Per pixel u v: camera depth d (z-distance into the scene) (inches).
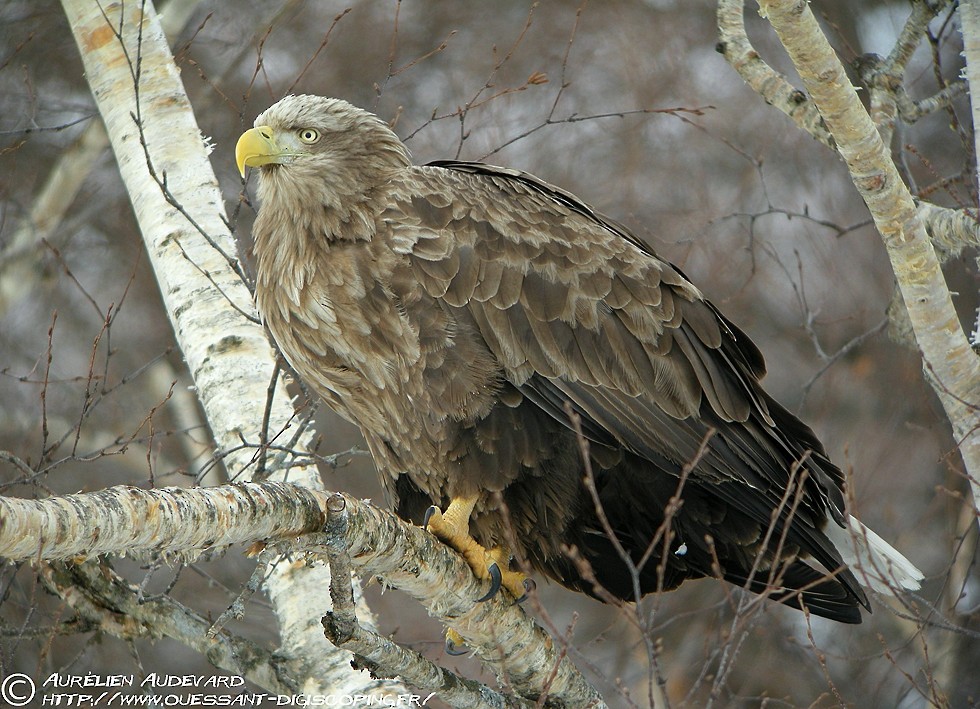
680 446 365.1
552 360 359.9
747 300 750.5
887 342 727.1
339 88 774.5
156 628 384.8
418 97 786.8
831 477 390.9
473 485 362.3
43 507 232.1
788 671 616.7
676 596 645.3
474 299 358.6
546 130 789.9
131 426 637.3
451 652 374.6
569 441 363.6
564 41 818.2
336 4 791.1
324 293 365.4
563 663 346.6
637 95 805.2
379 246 362.3
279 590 390.3
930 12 431.5
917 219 380.5
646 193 791.7
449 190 370.9
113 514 242.1
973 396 396.8
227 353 436.8
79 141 621.0
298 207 374.0
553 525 370.3
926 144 753.0
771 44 848.9
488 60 800.3
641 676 607.2
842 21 776.3
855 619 396.8
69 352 682.8
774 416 390.9
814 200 788.0
